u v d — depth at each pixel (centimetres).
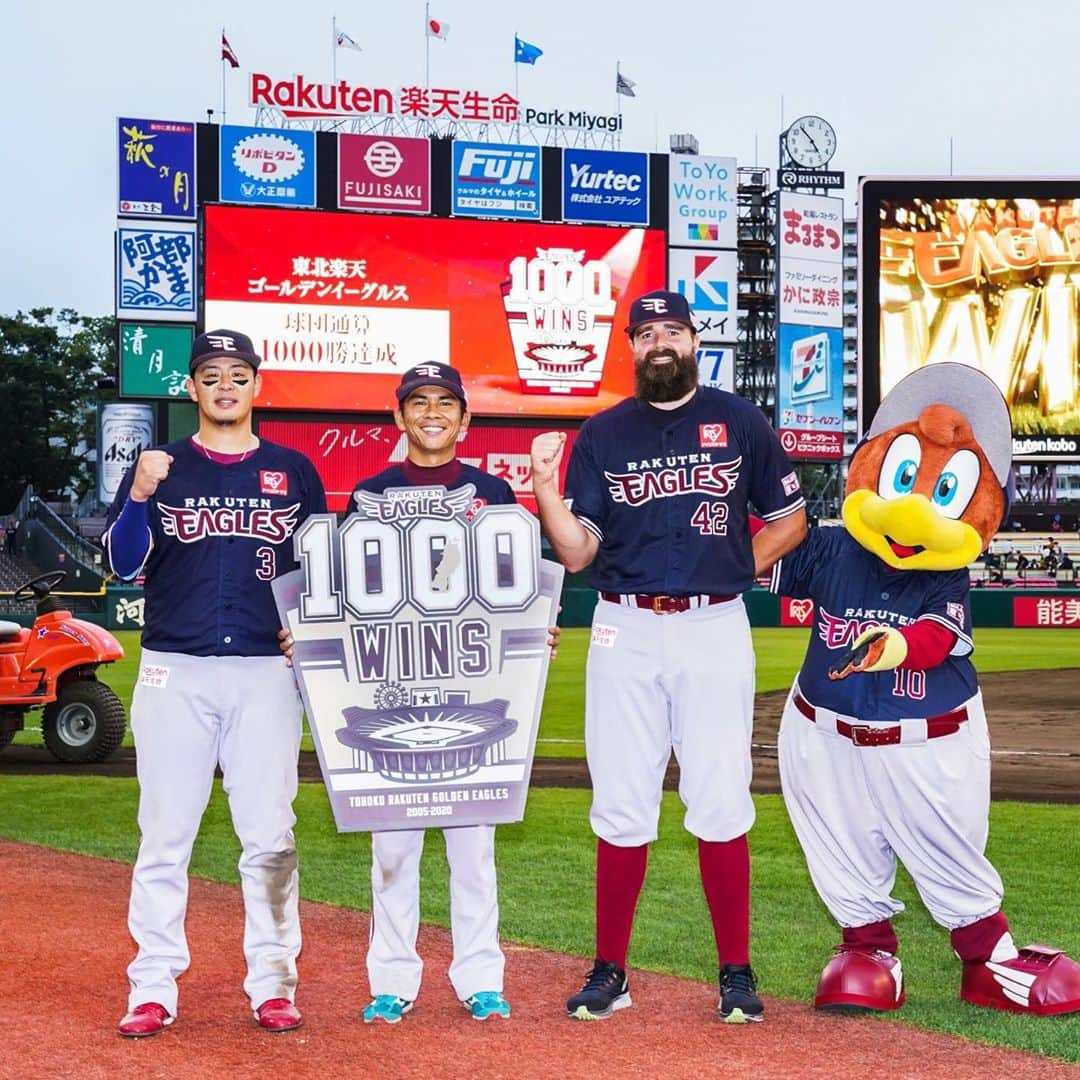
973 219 3148
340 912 570
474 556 421
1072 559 4281
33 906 575
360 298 2952
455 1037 406
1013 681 1814
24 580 3947
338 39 3459
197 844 724
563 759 1082
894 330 3161
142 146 2950
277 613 423
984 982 439
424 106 3228
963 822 431
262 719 420
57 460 6825
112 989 454
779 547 451
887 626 433
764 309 4859
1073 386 3164
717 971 482
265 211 2909
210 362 421
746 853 433
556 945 518
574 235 3053
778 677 1809
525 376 3025
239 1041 402
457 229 2994
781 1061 386
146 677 418
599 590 445
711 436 434
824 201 3788
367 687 418
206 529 417
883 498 444
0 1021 420
